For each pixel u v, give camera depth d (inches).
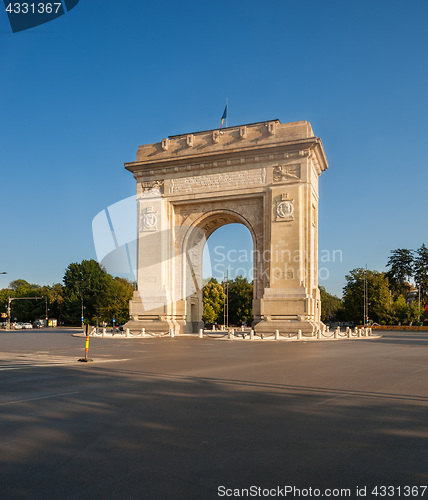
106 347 1409.9
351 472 287.9
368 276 4554.6
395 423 410.6
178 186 2353.6
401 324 4375.0
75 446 342.6
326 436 367.2
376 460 309.7
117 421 421.1
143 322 2281.0
